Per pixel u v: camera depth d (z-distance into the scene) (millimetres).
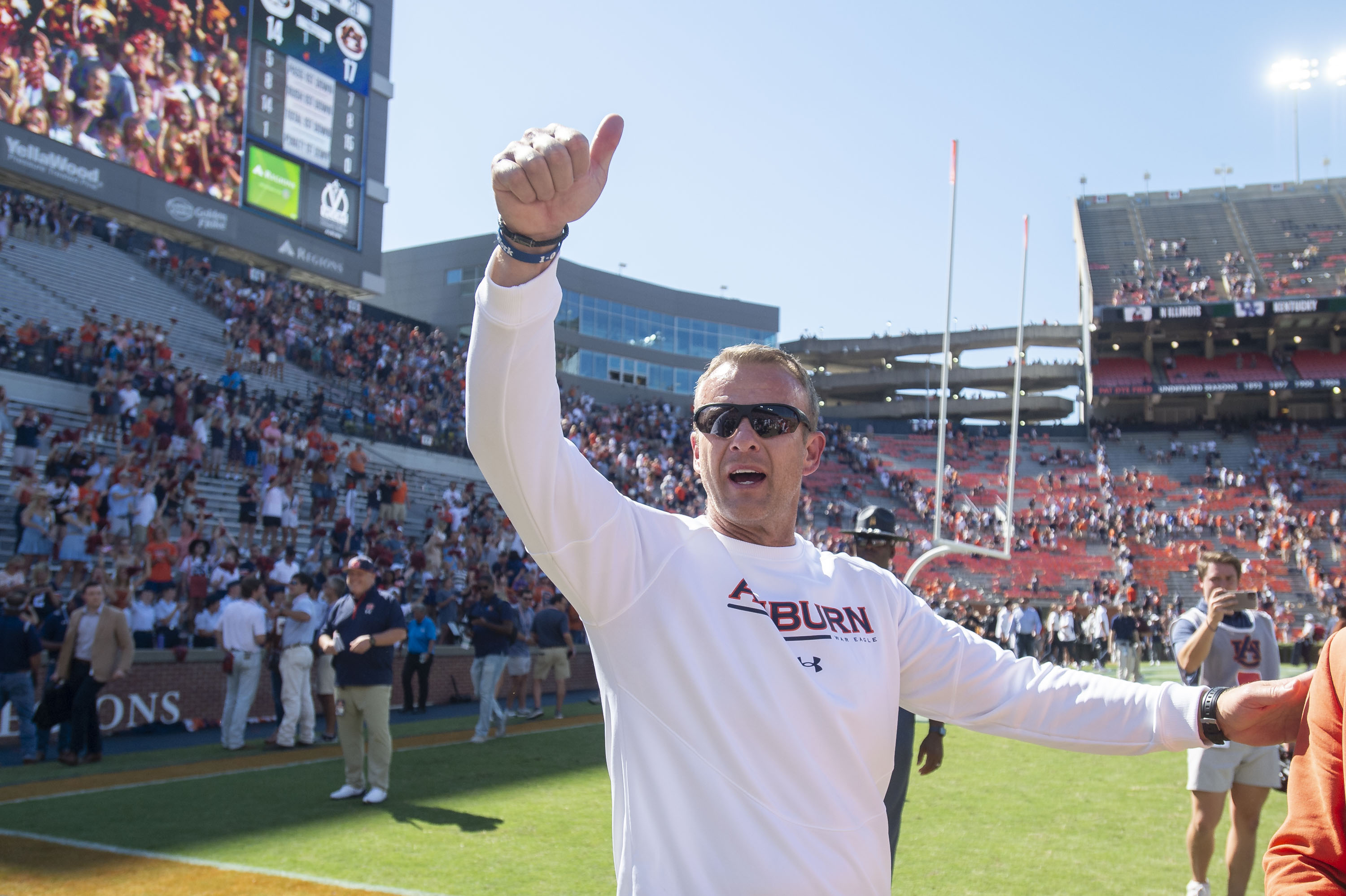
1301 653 32125
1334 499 43938
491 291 1518
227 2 33188
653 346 53562
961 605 26578
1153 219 60750
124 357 20781
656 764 1701
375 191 38969
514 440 1551
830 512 40406
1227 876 5730
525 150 1424
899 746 4012
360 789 7980
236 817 7180
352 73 37719
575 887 5465
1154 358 53906
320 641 8266
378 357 33281
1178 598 35812
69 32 28922
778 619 1808
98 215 31203
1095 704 1978
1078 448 50812
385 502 20906
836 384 59812
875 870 1772
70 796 7871
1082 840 6730
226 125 33125
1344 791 1782
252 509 17656
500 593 12055
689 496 32844
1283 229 57625
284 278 36812
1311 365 50219
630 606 1756
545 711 15219
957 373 57906
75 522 14594
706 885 1625
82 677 9641
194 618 14523
